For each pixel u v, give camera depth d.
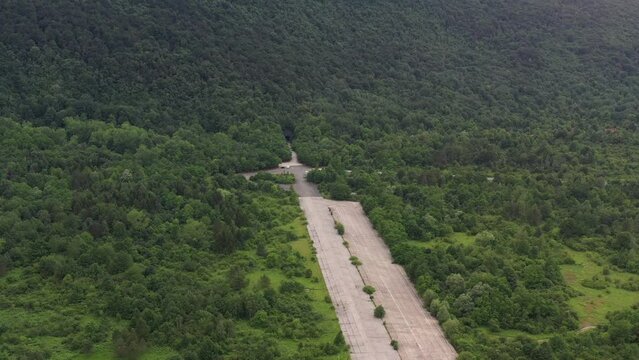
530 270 144.00
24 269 136.50
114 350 114.00
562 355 117.12
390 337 123.69
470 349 119.19
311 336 121.62
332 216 172.12
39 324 120.31
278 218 167.50
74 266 135.38
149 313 120.19
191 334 117.44
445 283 138.50
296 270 142.62
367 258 152.00
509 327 127.69
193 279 135.25
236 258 146.00
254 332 120.81
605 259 158.62
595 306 137.62
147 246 146.12
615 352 120.12
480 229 167.12
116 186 165.50
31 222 147.88
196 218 159.88
